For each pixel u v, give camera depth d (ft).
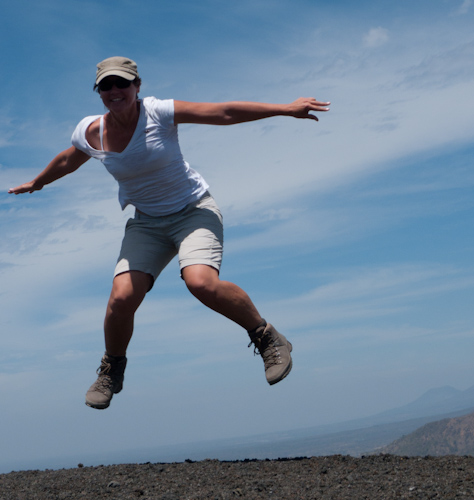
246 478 12.26
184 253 14.38
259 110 13.97
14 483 13.33
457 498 9.87
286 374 14.99
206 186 15.29
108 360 15.48
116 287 14.64
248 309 14.58
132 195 14.83
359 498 10.22
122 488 12.01
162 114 13.93
